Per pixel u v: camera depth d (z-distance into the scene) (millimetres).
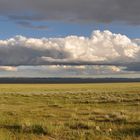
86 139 13875
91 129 16109
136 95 51094
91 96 50875
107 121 19594
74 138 14023
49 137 14398
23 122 17891
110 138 13922
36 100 44562
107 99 41594
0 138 13367
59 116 22922
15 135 14562
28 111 27312
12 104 37812
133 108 29750
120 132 15242
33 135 14609
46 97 51125
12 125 17562
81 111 27000
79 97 48906
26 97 51562
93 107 31953
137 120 18969
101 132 15320
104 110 26766
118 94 56375
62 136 14539
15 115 23922
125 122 18578
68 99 45250
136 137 13945
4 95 57875
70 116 22625
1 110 28922
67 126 17078
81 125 17266
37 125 16328
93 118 20859
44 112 26234
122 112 23547
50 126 16031
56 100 44000
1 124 18188
